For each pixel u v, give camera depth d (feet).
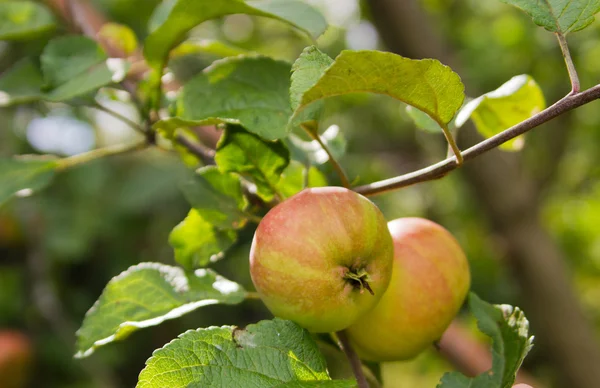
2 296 3.83
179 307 1.85
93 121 4.15
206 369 1.63
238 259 4.02
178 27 1.99
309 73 1.61
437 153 5.14
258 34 5.25
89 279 3.98
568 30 1.70
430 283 1.84
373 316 1.84
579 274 5.77
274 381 1.64
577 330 3.81
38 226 3.76
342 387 1.65
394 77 1.60
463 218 5.26
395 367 6.00
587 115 4.85
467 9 5.24
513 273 3.93
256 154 1.89
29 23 2.45
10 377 3.58
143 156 4.22
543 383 4.35
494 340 1.82
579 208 6.08
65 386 3.70
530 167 4.87
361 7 4.77
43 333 3.75
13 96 2.17
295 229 1.70
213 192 1.92
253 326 1.69
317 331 1.74
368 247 1.71
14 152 3.76
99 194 3.95
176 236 1.91
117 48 2.55
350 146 5.22
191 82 1.97
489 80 4.49
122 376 3.98
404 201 5.39
